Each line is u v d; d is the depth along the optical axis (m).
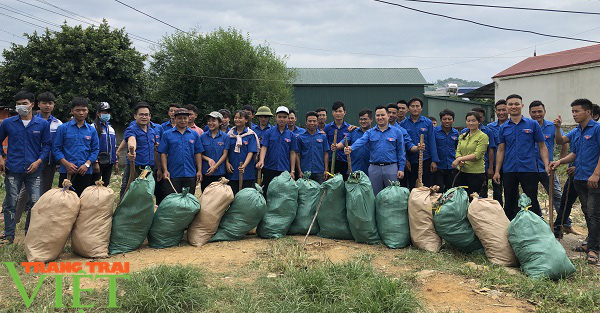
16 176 5.23
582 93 17.23
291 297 3.48
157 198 6.11
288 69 23.14
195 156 5.98
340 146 6.25
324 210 5.45
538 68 19.25
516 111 5.35
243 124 6.11
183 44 20.25
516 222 4.38
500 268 4.24
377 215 5.25
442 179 6.49
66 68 14.77
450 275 4.12
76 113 5.27
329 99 27.11
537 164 5.39
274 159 6.31
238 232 5.33
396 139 5.73
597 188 4.64
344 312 3.22
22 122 5.27
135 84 16.28
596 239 4.68
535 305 3.47
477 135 5.72
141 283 3.56
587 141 4.83
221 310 3.36
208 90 19.72
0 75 15.12
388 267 4.38
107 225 4.77
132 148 5.23
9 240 5.14
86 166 5.25
